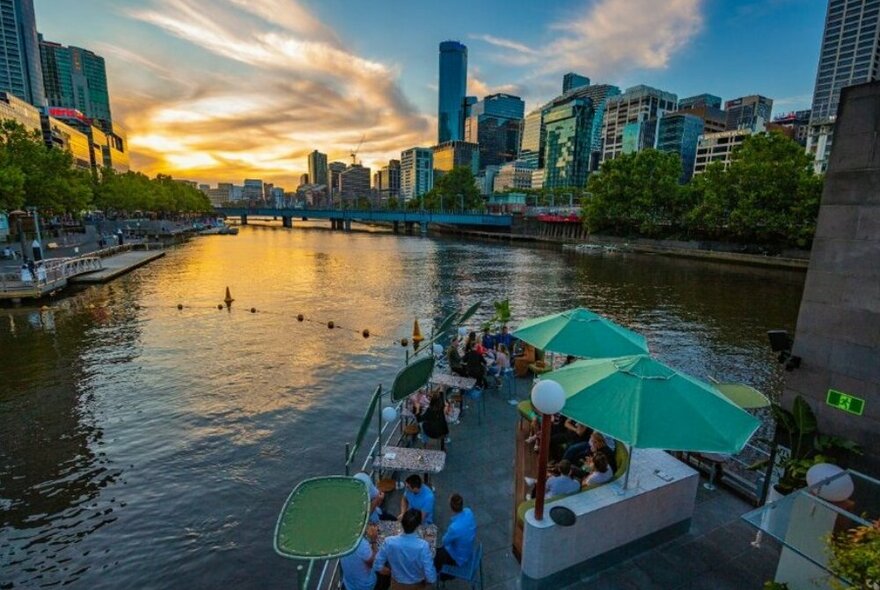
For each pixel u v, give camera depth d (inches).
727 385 365.1
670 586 229.1
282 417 583.5
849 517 170.6
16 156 1841.8
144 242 2603.3
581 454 305.4
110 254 2084.2
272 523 390.3
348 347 885.8
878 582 133.8
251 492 431.5
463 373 476.7
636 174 3147.1
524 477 309.0
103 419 572.7
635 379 226.5
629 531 241.6
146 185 4589.1
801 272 2030.0
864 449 265.4
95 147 7057.1
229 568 341.1
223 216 7460.6
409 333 994.7
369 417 284.2
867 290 261.0
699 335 1021.8
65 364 770.8
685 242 2805.1
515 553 254.5
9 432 540.4
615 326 400.8
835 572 150.1
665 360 856.9
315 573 331.6
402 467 297.6
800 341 295.6
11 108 3956.7
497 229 5211.6
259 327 1025.5
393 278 1803.6
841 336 273.9
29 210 1798.7
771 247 2331.4
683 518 261.3
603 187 3358.8
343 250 3046.3
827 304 280.1
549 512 222.8
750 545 258.5
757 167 2231.8
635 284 1707.7
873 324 259.1
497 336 576.1
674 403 213.9
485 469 344.5
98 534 374.9
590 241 3627.0
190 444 515.2
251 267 2041.1
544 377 266.2
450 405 426.9
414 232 5674.2
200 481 447.5
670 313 1232.2
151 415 584.7
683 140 6929.1
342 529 162.1
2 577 330.6
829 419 282.2
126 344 885.8
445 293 1491.1
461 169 5954.7
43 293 1234.0
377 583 221.3
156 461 481.1
